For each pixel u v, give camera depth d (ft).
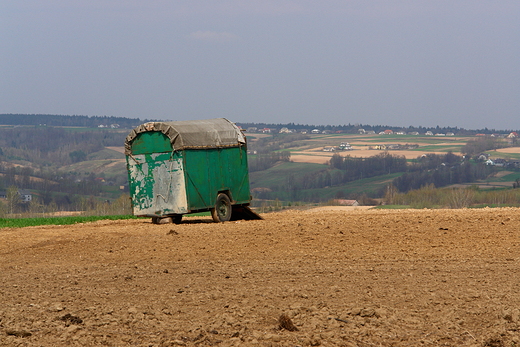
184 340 50.29
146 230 135.74
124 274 81.76
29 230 148.46
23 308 61.57
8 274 84.84
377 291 66.90
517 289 66.80
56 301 65.57
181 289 70.33
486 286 68.69
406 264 84.28
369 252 94.99
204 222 158.92
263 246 103.55
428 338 49.93
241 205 159.53
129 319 56.80
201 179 147.33
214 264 87.56
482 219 135.85
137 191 153.28
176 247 105.81
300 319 55.98
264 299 63.93
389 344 48.62
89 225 161.48
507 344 47.44
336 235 114.32
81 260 96.32
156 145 147.95
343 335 50.57
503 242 102.32
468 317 55.88
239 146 158.10
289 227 128.98
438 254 91.97
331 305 60.90
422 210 182.39
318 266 83.87
